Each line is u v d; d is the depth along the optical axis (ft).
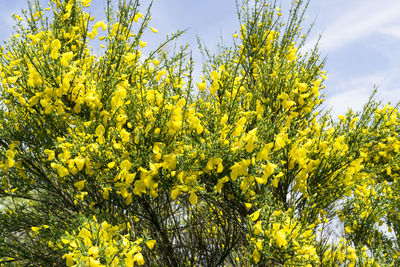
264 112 8.68
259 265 6.89
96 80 8.21
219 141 6.37
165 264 8.23
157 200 8.19
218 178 6.98
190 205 9.54
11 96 7.35
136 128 6.47
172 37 7.24
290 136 8.27
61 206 9.00
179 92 7.21
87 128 6.45
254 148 6.46
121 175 6.09
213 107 7.53
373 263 7.11
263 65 9.22
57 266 7.80
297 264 6.30
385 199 9.22
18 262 8.73
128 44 7.92
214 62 9.93
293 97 8.82
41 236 7.75
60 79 6.23
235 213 8.35
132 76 8.09
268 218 6.62
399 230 10.50
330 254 8.07
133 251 5.13
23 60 6.98
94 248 4.84
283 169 8.34
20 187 8.58
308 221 7.93
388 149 9.78
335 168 8.20
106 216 7.17
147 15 7.46
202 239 9.57
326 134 8.66
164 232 8.20
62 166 6.10
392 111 9.66
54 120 7.55
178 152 6.56
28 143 8.20
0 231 8.70
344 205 9.89
